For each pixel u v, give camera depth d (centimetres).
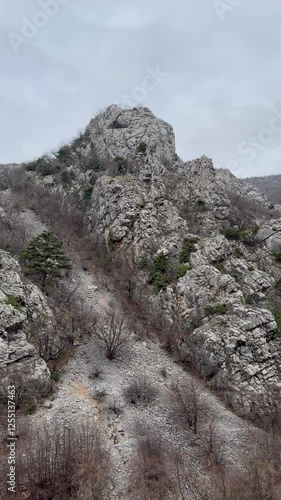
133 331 4253
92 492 2320
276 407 3434
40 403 3056
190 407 3222
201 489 2514
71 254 5575
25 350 3294
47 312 3878
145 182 6562
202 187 6625
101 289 4925
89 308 4381
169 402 3347
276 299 4700
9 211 6412
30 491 2231
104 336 3834
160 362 3909
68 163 8081
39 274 4528
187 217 6175
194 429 3094
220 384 3650
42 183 7688
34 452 2467
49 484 2280
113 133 7969
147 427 3012
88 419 2978
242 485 2444
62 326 3866
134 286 4959
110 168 7119
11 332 3384
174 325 4341
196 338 4016
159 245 5347
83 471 2372
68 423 2891
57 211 6900
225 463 2780
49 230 6212
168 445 2883
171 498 2459
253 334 3853
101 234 6009
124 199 5978
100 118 8725
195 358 3953
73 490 2308
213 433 3038
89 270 5347
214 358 3784
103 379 3472
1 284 3775
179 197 6631
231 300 4228
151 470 2595
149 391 3391
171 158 7825
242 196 7650
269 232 5878
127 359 3812
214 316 4141
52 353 3550
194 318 4269
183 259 5000
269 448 2858
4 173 8219
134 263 5291
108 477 2511
